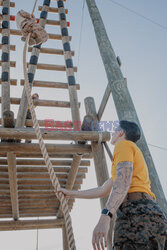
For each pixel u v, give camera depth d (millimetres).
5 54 6535
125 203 1592
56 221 8617
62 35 7609
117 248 1515
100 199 5039
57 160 6812
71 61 7059
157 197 3205
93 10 6043
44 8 8078
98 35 5531
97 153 5562
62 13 8102
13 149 5320
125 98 4344
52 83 6797
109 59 5027
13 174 6328
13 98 6051
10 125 5215
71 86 6641
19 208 8242
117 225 1575
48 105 6379
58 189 1723
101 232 1438
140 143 3695
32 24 3771
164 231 1487
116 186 1549
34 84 6668
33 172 7031
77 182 7637
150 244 1450
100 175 5328
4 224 8367
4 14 7332
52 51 7277
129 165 1617
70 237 1421
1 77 6156
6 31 7016
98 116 6340
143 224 1489
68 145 5727
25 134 5164
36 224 8531
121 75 4758
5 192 7461
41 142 1956
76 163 6547
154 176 3373
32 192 7594
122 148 1713
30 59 6781
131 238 1477
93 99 6695
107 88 5957
